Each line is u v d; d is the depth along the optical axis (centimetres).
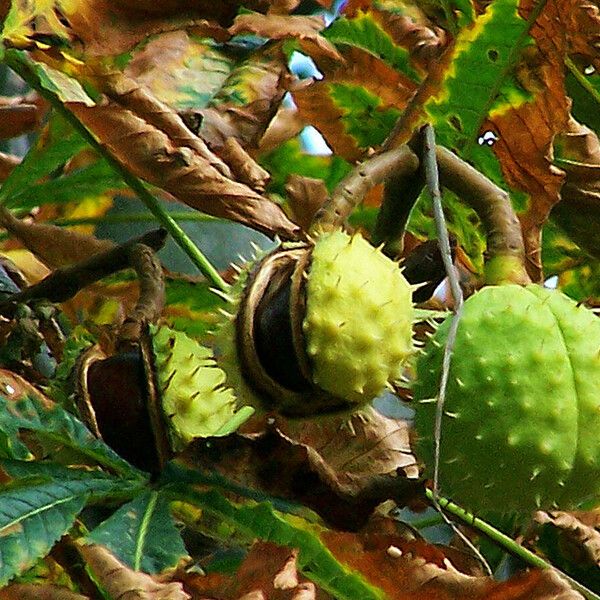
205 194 160
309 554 153
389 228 155
